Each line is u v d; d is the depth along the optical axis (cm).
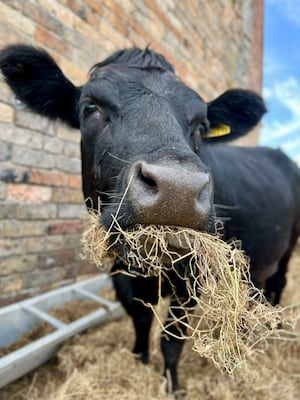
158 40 155
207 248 45
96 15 122
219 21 213
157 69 63
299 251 210
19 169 102
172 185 39
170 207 40
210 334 48
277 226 100
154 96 55
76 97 73
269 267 103
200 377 80
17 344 87
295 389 78
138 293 78
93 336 92
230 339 47
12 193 100
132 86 57
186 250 45
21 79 69
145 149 46
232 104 77
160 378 77
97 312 95
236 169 92
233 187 86
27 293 107
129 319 106
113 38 131
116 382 75
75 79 117
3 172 97
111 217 47
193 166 41
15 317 88
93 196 61
